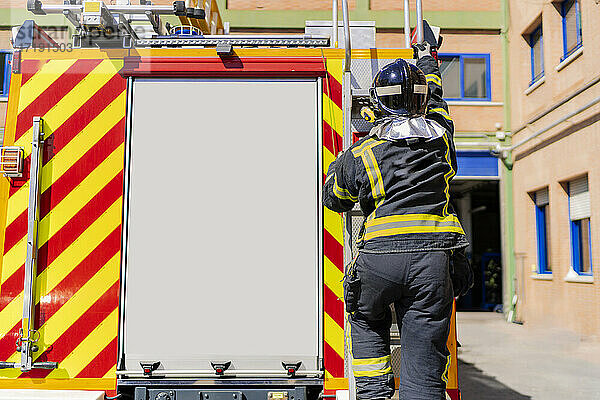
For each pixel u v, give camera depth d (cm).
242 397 320
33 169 329
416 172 282
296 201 330
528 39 1591
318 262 326
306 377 321
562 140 1343
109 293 326
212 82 337
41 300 326
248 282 325
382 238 276
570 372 853
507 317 1582
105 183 332
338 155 327
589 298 1214
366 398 287
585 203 1272
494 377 812
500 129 1697
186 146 333
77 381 322
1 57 1450
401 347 284
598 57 1177
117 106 336
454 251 285
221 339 323
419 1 350
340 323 324
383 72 303
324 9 1722
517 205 1623
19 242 329
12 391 319
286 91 337
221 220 328
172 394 320
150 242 328
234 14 1717
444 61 1739
